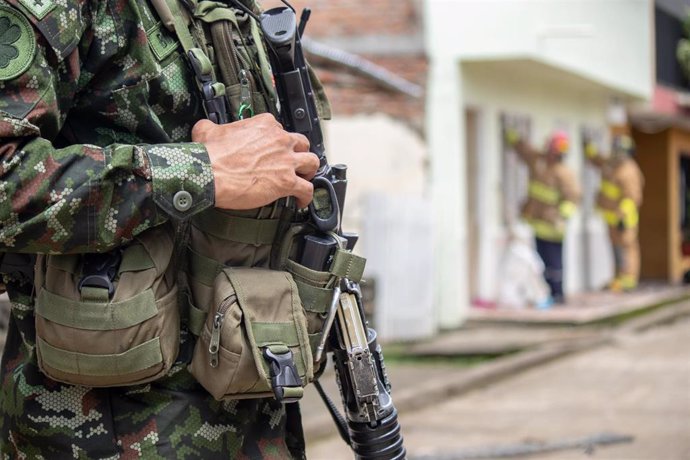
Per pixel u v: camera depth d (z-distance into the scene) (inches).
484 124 612.7
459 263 565.0
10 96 73.7
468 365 447.2
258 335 78.8
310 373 81.0
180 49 83.5
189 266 83.1
